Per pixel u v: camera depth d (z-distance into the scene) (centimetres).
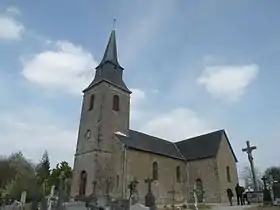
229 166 3481
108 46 3628
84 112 3216
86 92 3347
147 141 3359
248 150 2762
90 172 2731
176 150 3744
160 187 3017
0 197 3331
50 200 2103
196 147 3678
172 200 2989
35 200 2056
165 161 3262
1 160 4150
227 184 3278
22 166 4416
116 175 2764
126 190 2622
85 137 3017
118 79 3428
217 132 3681
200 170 3369
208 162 3338
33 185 3703
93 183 2631
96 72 3494
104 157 2803
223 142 3559
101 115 2958
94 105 3127
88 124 3067
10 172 4056
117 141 2922
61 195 2102
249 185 5172
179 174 3381
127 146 2838
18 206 2372
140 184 2791
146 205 2184
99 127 2894
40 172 4697
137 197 2630
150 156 3083
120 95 3291
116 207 1895
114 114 3103
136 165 2855
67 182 3616
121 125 3131
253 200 2758
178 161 3453
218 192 3100
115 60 3547
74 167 2961
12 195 3506
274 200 2348
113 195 2644
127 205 1967
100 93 3128
